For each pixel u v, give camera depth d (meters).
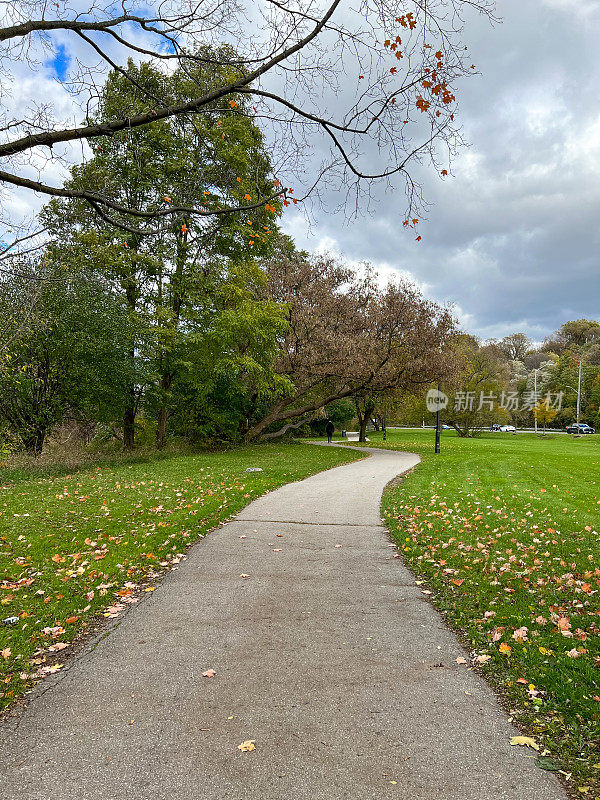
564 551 6.87
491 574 5.91
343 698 3.30
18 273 7.81
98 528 7.95
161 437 24.20
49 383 17.72
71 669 3.71
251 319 23.12
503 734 2.91
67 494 11.02
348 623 4.59
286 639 4.24
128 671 3.68
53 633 4.29
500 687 3.45
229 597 5.25
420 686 3.46
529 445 35.03
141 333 19.58
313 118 4.65
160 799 2.39
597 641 4.04
